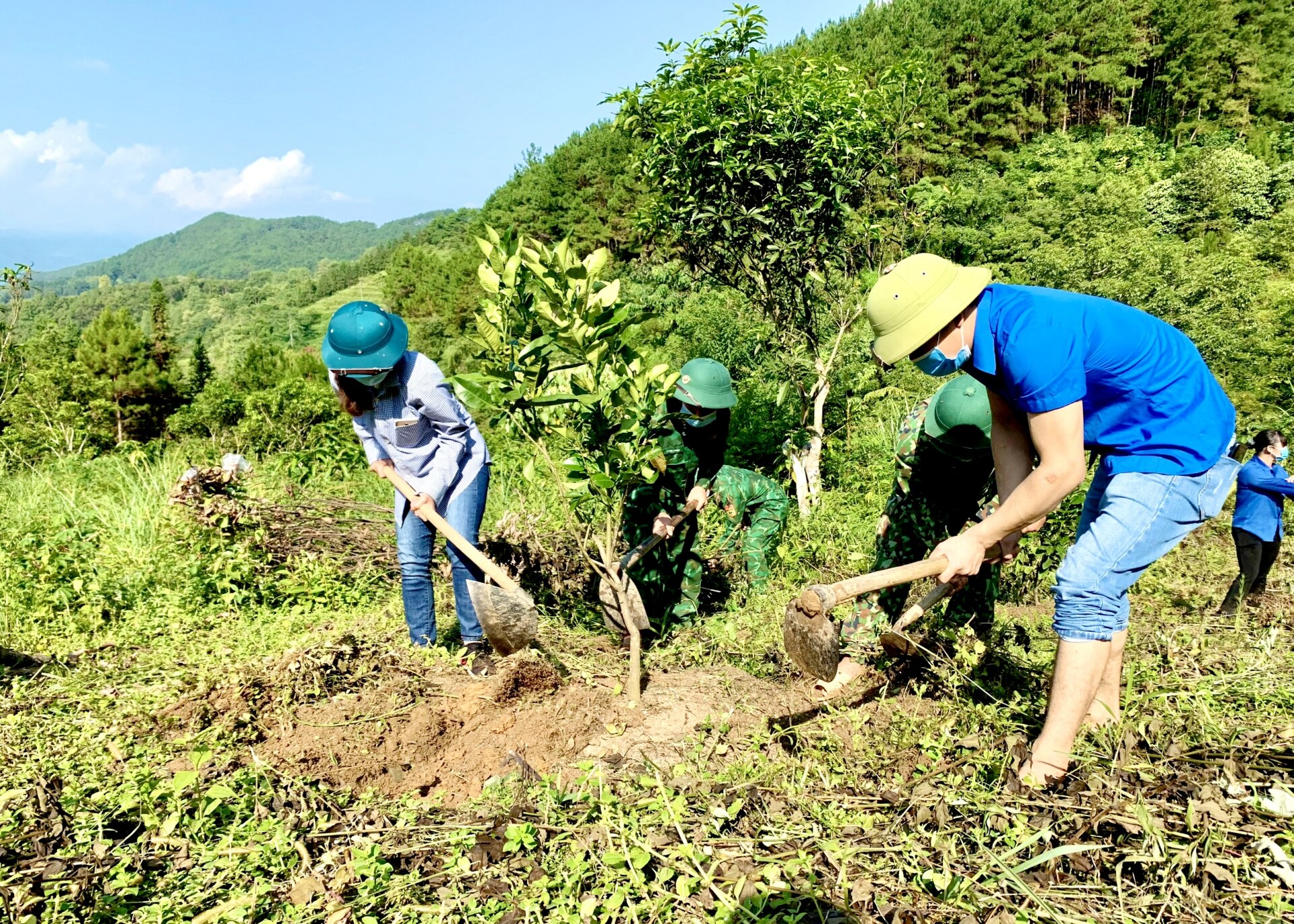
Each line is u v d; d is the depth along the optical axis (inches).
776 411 320.8
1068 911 82.2
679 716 139.1
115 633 184.7
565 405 147.6
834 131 247.9
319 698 142.9
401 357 154.6
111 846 99.4
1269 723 110.4
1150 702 114.4
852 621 154.9
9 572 206.8
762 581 205.0
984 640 151.3
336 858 99.2
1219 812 89.6
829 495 272.2
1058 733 103.5
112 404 1876.2
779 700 146.5
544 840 99.6
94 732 130.1
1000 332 101.9
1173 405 102.7
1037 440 101.6
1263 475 220.8
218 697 139.3
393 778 124.3
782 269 274.1
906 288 103.8
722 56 263.0
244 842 100.7
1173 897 83.0
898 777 109.3
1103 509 106.3
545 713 139.2
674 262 509.7
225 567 209.6
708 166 261.6
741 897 86.3
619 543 199.0
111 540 248.8
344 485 324.8
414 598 165.2
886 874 88.9
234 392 896.9
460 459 162.2
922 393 351.3
